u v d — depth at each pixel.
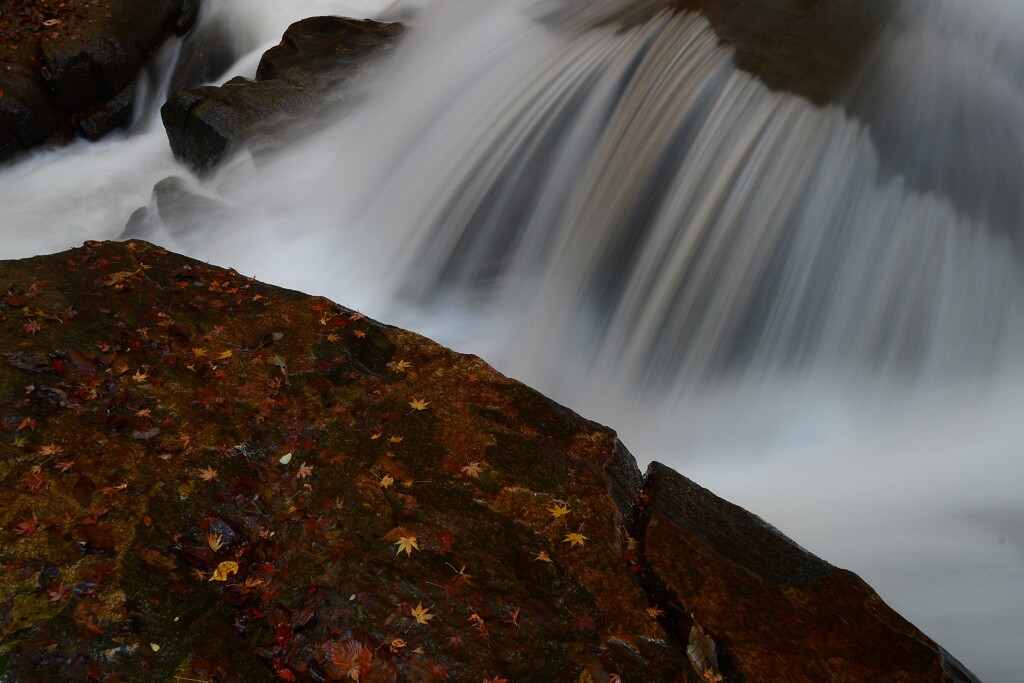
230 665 3.40
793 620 3.88
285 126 9.73
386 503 4.08
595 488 4.38
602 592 3.91
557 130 8.44
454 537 3.99
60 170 10.99
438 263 8.51
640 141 7.89
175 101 9.74
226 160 9.63
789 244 7.04
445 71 9.74
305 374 4.79
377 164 9.26
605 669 3.60
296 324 5.15
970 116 7.29
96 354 4.64
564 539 4.09
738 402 6.95
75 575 3.57
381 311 8.34
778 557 4.20
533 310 7.94
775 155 7.23
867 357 6.85
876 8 8.17
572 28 9.34
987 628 4.58
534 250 8.20
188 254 8.59
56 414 4.26
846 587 4.06
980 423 6.27
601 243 7.81
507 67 9.27
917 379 6.73
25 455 4.02
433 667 3.49
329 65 10.55
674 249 7.42
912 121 7.23
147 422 4.30
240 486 4.06
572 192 8.14
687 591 3.94
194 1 12.84
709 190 7.39
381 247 8.78
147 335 4.84
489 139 8.74
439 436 4.54
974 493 5.60
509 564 3.94
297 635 3.52
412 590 3.74
